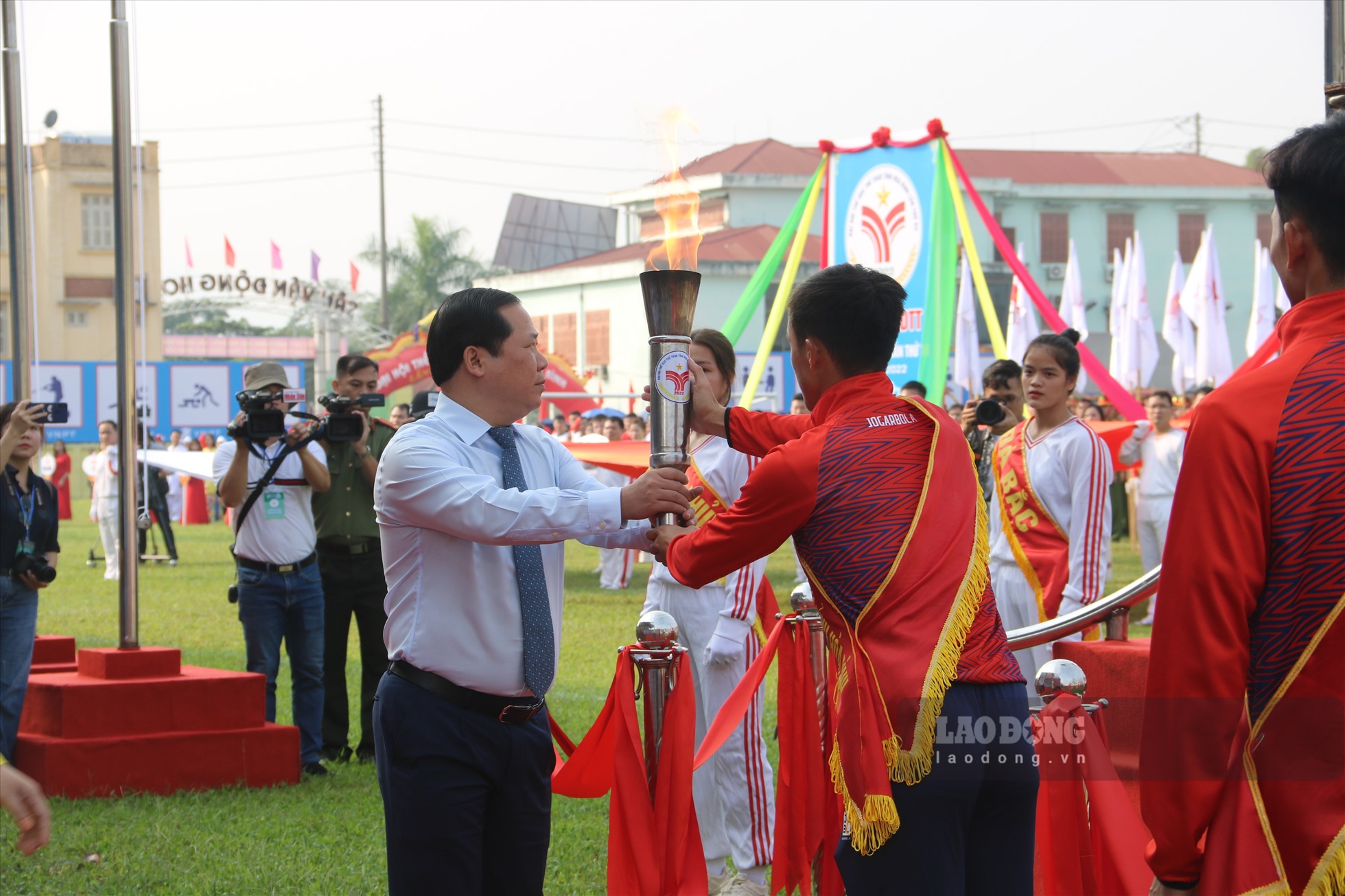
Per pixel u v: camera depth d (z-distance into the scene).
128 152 6.82
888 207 14.95
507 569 3.18
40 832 2.38
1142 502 12.32
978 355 22.00
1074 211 46.31
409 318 54.50
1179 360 24.78
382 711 3.19
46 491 6.40
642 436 20.97
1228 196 46.66
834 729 3.00
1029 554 5.73
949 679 2.84
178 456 15.36
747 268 36.53
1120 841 3.44
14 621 6.16
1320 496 2.16
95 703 6.29
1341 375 2.19
